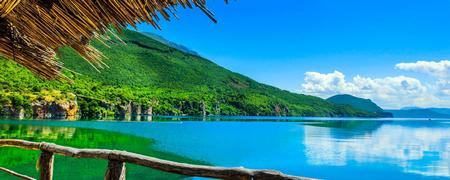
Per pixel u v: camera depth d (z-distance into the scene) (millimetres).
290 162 18484
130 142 25500
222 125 54438
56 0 2088
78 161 14055
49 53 2611
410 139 32906
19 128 32125
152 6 1945
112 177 2916
